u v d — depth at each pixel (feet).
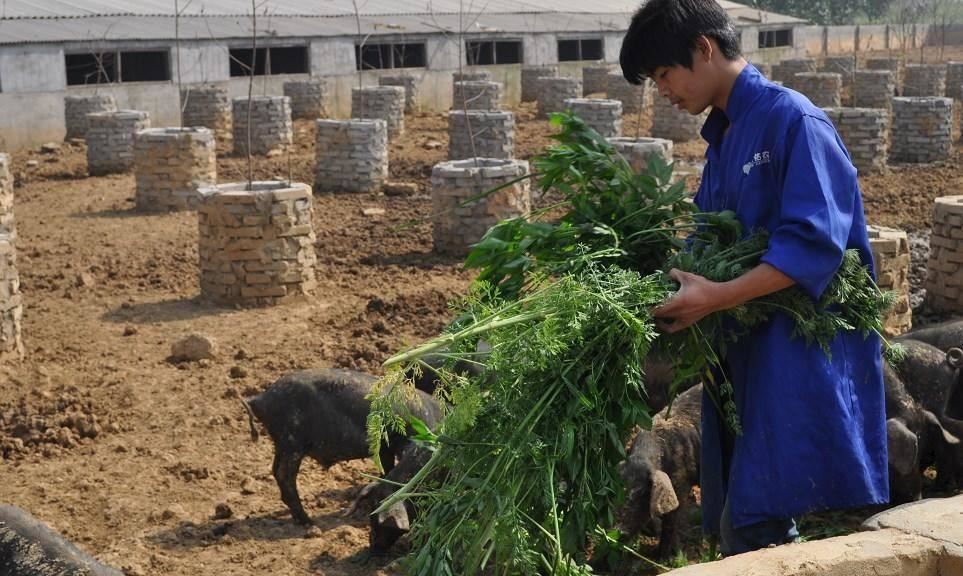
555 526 11.57
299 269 39.24
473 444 12.24
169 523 22.50
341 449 21.97
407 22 111.86
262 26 99.96
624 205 13.41
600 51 130.11
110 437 27.27
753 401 12.28
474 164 47.91
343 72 104.94
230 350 33.83
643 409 12.16
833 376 12.17
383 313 37.22
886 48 184.34
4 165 45.70
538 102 103.45
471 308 12.96
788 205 11.71
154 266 44.93
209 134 57.36
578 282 12.25
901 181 65.21
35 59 83.25
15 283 32.89
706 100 12.55
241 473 25.09
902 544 11.51
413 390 13.47
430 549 12.20
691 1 12.26
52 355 33.47
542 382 12.10
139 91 90.33
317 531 21.80
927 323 36.37
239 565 20.58
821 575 11.11
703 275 12.04
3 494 23.97
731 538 12.72
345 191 61.93
